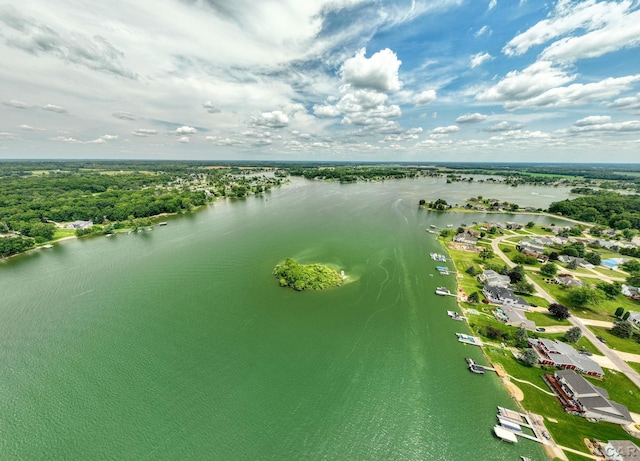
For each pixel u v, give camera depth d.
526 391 55.34
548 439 46.12
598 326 74.81
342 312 80.62
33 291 94.19
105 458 44.38
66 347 68.12
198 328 74.31
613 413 48.41
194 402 53.31
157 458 44.41
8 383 58.03
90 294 91.75
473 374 59.72
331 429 48.62
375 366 61.75
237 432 48.06
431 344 68.31
